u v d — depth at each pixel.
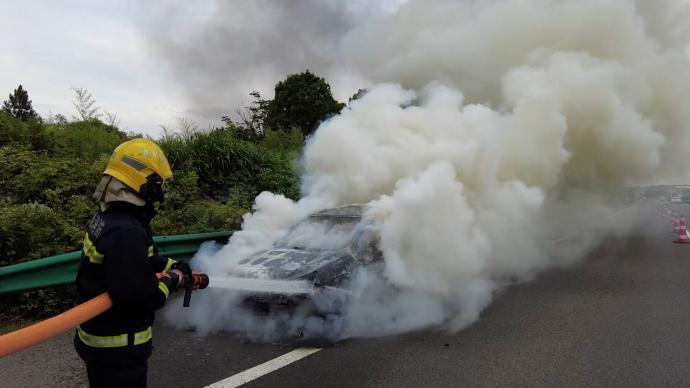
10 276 4.19
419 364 3.96
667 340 4.54
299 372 3.77
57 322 1.83
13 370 3.79
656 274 7.46
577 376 3.74
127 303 1.99
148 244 2.18
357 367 3.88
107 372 2.09
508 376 3.74
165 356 4.05
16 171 7.58
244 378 3.64
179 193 8.38
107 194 2.10
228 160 10.12
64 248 5.60
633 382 3.64
